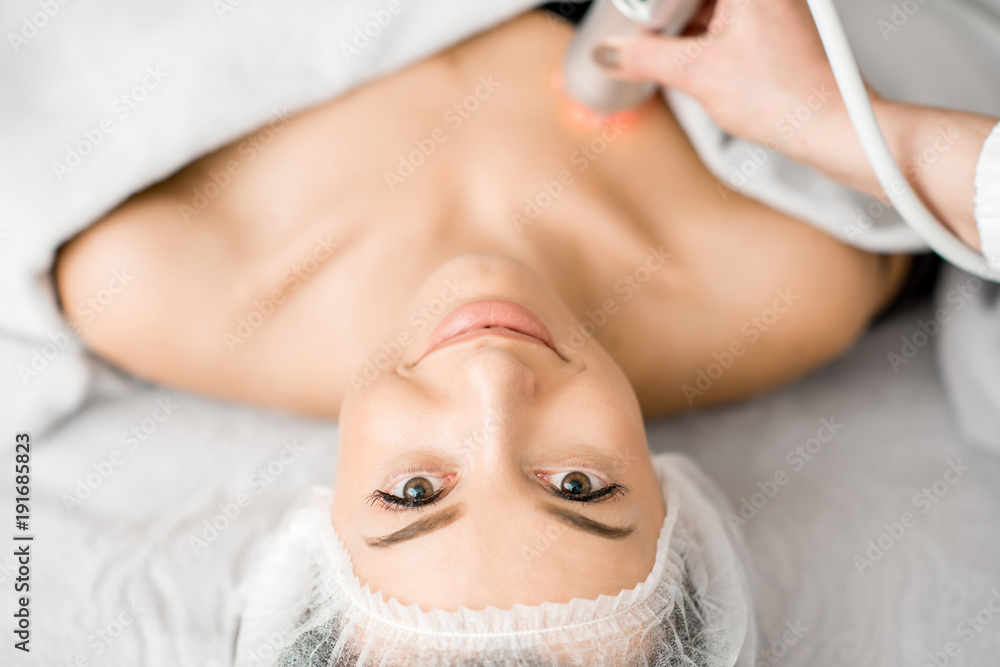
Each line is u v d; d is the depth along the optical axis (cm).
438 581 68
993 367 110
